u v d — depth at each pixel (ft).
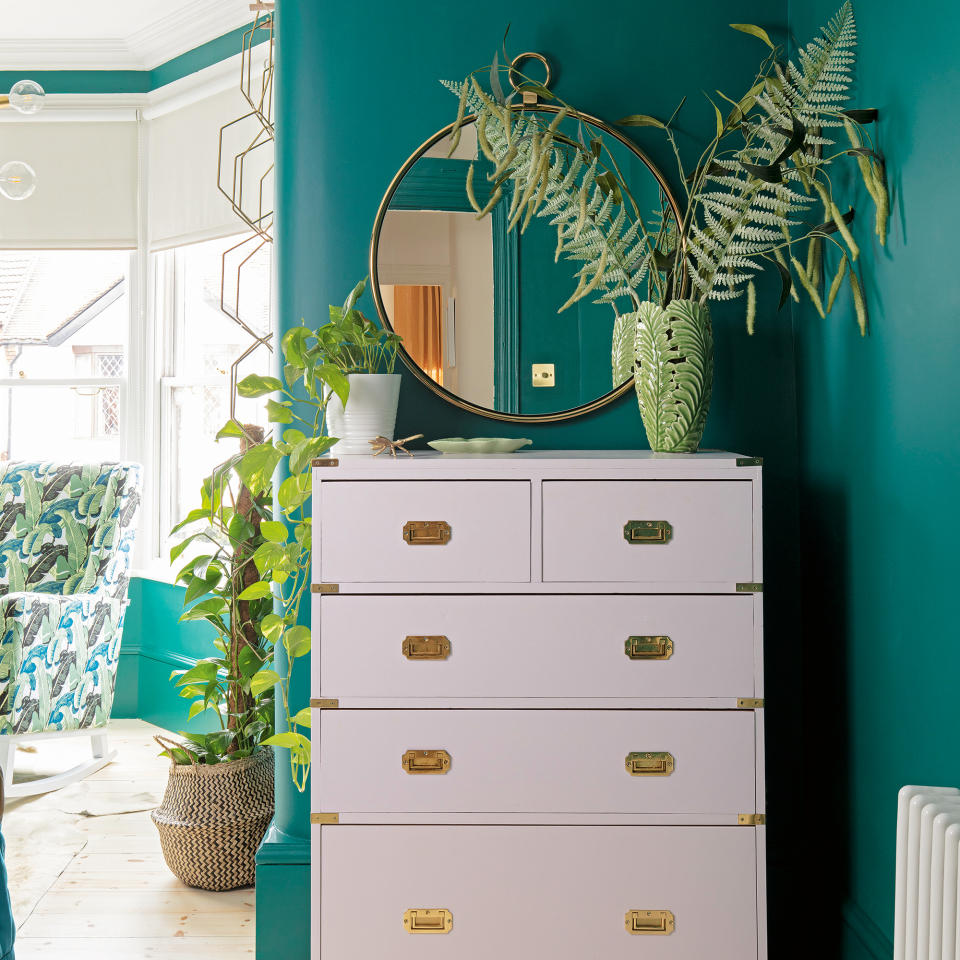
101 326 14.70
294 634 6.69
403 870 5.82
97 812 10.28
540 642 5.84
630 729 5.82
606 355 7.48
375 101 7.47
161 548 14.26
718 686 5.82
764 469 7.54
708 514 5.85
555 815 5.82
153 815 8.51
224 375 13.46
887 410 5.74
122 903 8.14
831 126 6.63
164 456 14.30
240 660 8.77
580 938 5.79
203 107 13.28
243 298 13.10
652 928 5.79
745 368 7.55
